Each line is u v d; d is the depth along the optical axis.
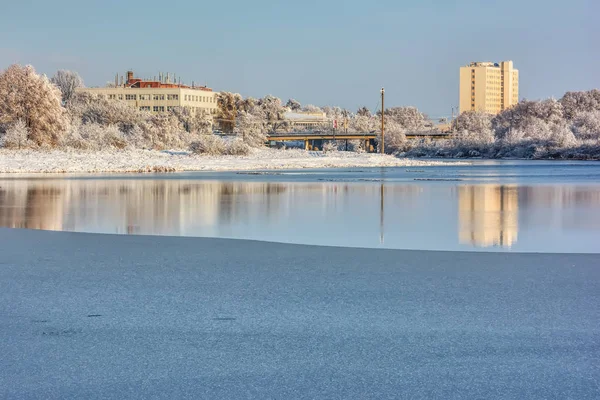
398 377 7.52
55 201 30.80
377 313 9.95
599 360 7.97
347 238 18.62
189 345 8.57
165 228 20.89
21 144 85.50
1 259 14.53
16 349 8.45
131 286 11.79
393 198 32.56
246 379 7.49
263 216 24.56
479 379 7.46
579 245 17.30
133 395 7.10
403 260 14.32
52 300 10.81
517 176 54.66
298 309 10.18
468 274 12.71
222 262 14.11
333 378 7.50
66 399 7.02
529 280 12.14
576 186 41.28
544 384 7.32
